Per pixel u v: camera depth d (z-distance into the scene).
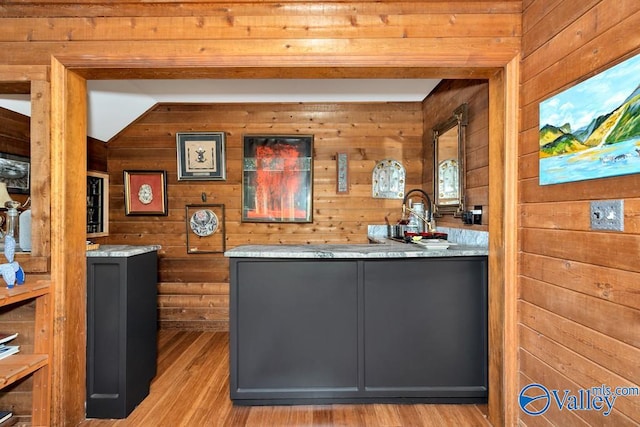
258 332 2.14
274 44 1.94
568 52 1.51
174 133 3.73
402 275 2.16
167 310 3.71
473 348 2.18
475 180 2.56
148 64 1.95
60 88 1.93
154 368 2.41
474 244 2.53
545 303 1.67
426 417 2.04
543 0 1.69
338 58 1.94
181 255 3.74
